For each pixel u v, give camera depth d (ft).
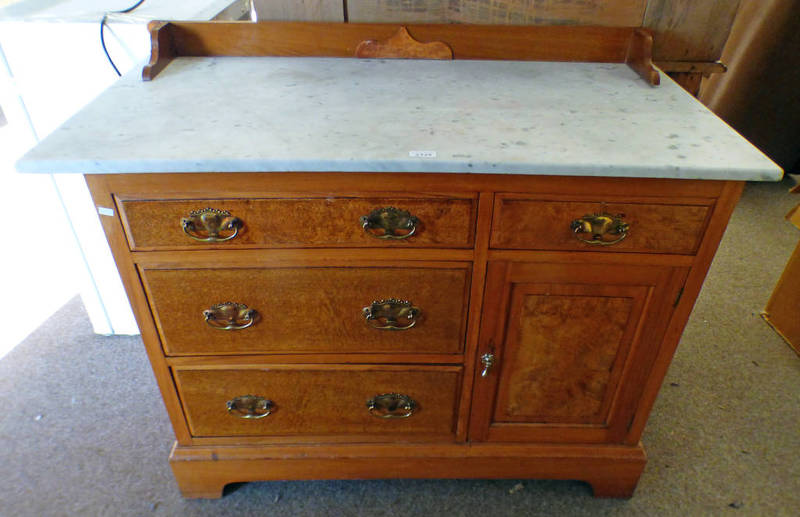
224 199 3.02
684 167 2.77
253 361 3.67
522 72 3.98
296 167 2.79
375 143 2.93
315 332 3.54
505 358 3.68
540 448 4.10
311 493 4.35
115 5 4.75
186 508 4.22
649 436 4.82
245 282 3.33
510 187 2.98
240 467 4.11
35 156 2.79
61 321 6.10
